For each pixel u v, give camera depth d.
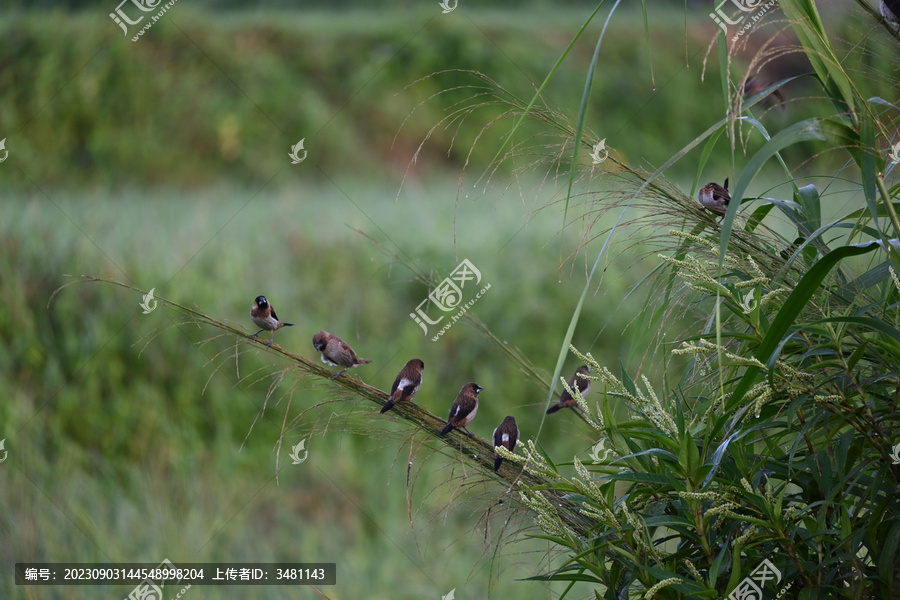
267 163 22.00
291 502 11.10
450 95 25.56
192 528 10.23
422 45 26.80
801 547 3.34
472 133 24.31
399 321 13.88
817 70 3.15
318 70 25.67
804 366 3.47
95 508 10.34
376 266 14.45
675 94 27.28
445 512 4.20
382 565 9.95
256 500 11.02
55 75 22.27
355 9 34.00
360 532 10.62
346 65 26.09
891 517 3.28
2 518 9.95
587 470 3.39
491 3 34.47
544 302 14.08
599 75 27.25
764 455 3.50
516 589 8.97
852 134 2.92
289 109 23.52
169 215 15.95
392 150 23.75
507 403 12.84
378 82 25.53
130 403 11.97
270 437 11.87
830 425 3.36
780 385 3.20
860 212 3.24
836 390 3.21
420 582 9.35
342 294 14.10
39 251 13.53
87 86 22.11
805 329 3.25
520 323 13.74
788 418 3.13
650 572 3.17
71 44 23.02
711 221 3.70
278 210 16.62
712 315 3.63
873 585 3.30
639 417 3.84
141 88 22.61
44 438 11.52
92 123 21.81
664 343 3.81
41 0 25.88
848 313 3.25
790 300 2.79
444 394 12.96
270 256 14.64
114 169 21.14
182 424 11.87
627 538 3.33
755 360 2.91
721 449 3.06
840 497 3.20
